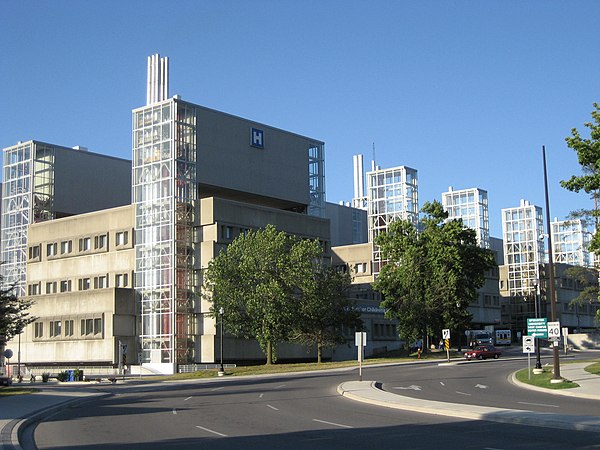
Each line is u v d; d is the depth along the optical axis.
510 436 18.05
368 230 123.25
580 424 19.52
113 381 55.16
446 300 81.69
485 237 135.75
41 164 95.88
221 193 89.94
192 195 81.88
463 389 35.34
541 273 139.00
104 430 20.92
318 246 71.69
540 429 19.56
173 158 80.50
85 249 88.31
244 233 81.75
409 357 81.88
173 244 78.94
